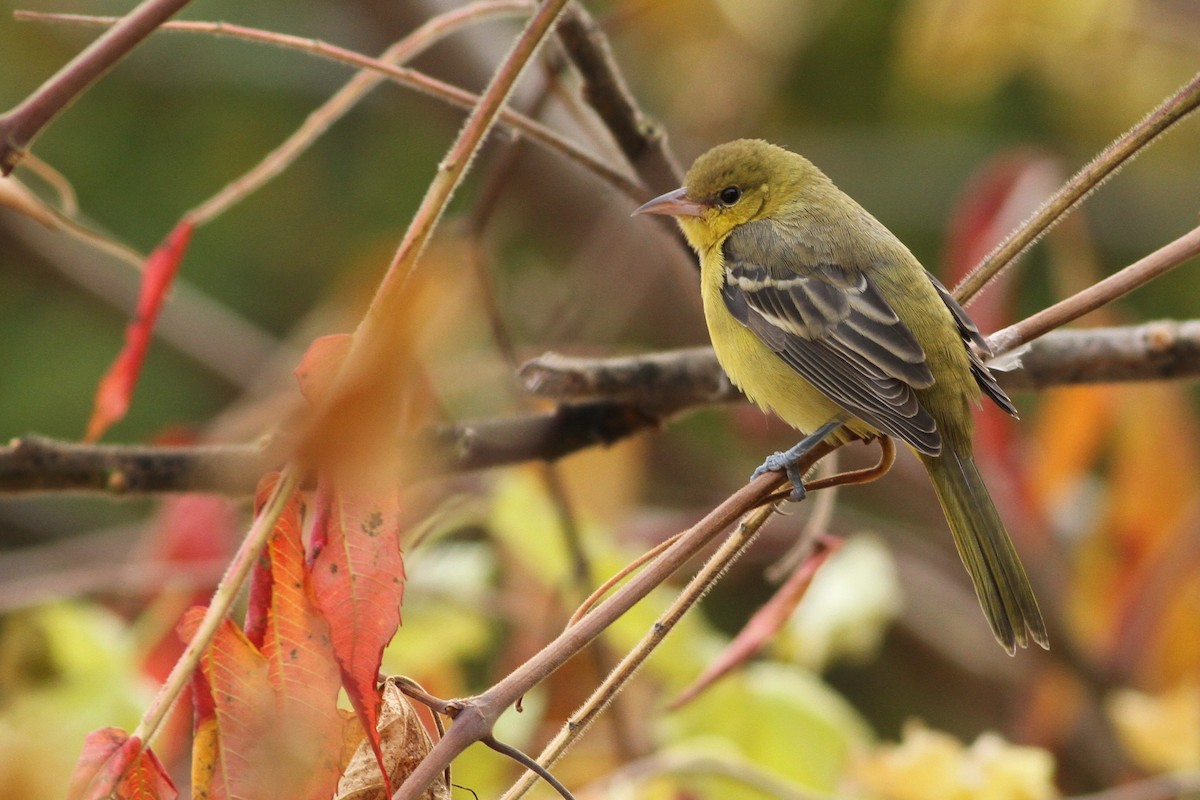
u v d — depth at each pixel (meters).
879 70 17.61
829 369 8.96
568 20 8.45
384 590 5.29
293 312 17.48
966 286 6.78
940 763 8.99
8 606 9.76
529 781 5.66
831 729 9.28
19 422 16.72
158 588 10.20
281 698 5.28
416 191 17.62
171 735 8.81
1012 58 14.09
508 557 10.59
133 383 7.68
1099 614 12.28
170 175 17.25
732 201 10.14
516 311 15.78
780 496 6.03
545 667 5.34
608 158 9.90
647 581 5.59
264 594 5.34
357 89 8.30
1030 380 8.96
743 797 8.60
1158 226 18.39
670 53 17.05
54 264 16.66
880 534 15.65
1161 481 11.87
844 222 9.73
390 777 5.43
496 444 8.38
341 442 4.73
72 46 17.16
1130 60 15.19
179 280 17.27
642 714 10.03
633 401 8.91
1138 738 10.43
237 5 17.52
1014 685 14.99
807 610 10.02
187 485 7.61
